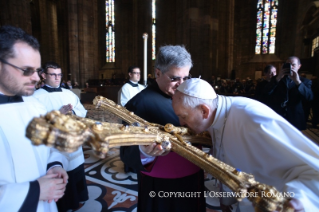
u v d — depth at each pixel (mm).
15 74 950
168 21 23875
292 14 22547
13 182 986
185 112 1055
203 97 1035
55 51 23875
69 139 491
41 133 477
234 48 25406
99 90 13461
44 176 1047
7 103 1066
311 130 5547
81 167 2477
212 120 1105
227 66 19562
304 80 3408
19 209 875
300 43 17766
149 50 20297
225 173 688
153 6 23906
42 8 22828
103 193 2760
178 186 1370
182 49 1402
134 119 1133
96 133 583
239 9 25047
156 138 838
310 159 795
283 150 881
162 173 1319
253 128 956
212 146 1296
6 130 1005
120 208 2416
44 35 23203
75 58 16000
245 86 10859
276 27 23641
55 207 1238
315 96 5641
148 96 1433
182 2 12320
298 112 3238
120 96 4469
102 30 27281
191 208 1428
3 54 910
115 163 3816
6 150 993
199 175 1475
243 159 1050
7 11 11680
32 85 1029
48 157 1226
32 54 972
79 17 16047
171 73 1341
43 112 1224
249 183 649
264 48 24438
